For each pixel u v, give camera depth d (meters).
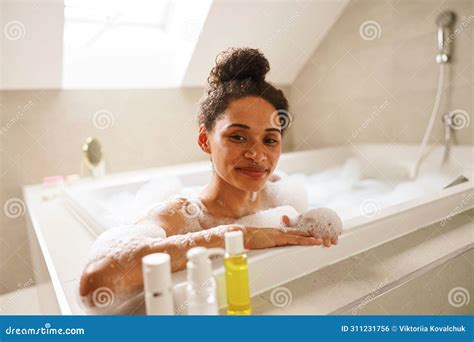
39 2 1.38
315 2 1.95
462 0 1.56
